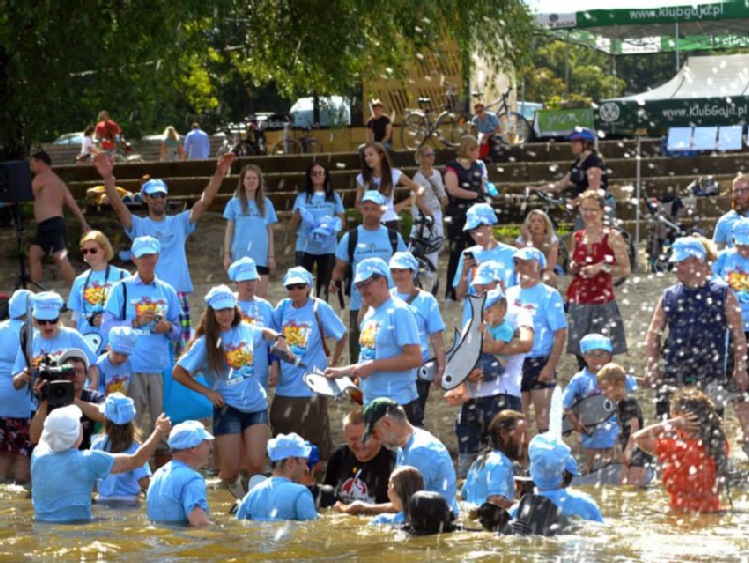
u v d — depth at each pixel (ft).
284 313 35.01
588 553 22.49
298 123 103.04
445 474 25.95
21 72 65.87
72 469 26.76
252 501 26.78
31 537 24.66
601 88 204.23
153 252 35.24
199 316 52.60
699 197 78.48
